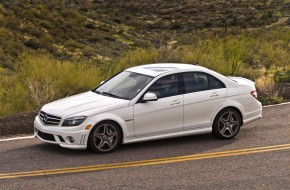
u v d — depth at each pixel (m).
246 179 8.41
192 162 9.41
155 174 8.69
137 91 10.25
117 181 8.30
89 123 9.60
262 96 15.77
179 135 10.52
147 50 20.92
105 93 10.58
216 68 19.45
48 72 16.00
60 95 15.33
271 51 26.41
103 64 20.62
